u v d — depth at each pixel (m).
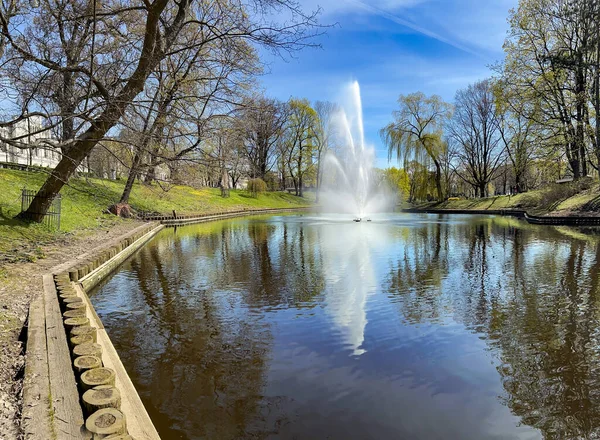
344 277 8.89
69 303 5.21
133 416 2.91
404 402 3.81
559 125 24.19
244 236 17.28
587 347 4.98
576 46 23.62
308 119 45.94
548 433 3.36
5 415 2.81
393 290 7.74
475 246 13.46
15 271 7.37
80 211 16.38
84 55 8.37
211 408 3.73
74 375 3.34
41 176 18.03
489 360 4.68
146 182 12.72
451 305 6.75
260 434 3.34
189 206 29.23
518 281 8.31
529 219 25.03
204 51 10.59
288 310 6.58
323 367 4.54
